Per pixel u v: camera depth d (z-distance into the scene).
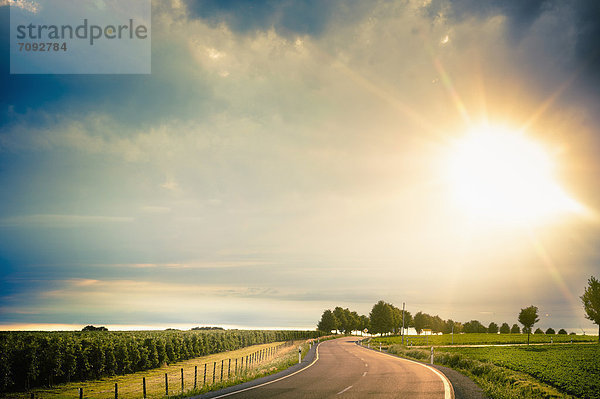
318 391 17.55
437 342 102.12
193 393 18.09
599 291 81.88
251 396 16.06
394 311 173.50
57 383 29.08
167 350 46.19
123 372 35.72
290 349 68.31
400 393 17.02
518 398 15.96
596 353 50.00
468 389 18.36
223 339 68.19
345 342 108.75
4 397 23.38
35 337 28.38
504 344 93.94
